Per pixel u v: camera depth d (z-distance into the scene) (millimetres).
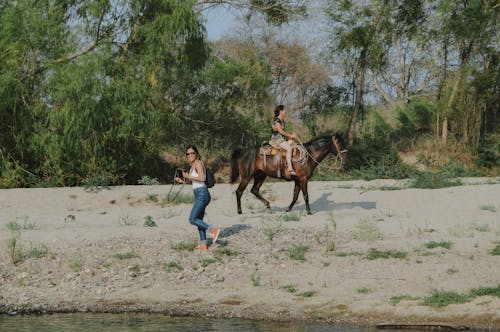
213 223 13742
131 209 17547
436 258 10836
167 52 24219
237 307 8898
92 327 8125
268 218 14461
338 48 31125
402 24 31281
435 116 32469
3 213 16672
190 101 28906
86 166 22906
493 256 10883
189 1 23172
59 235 12484
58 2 22172
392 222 13922
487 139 31141
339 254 11148
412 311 8422
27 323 8328
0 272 10477
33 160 23469
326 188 20016
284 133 15156
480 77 30875
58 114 21312
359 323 8156
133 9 22797
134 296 9461
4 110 21828
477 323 7961
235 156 15625
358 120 32219
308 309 8727
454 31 30641
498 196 17359
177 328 8055
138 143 25562
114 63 22219
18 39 21625
